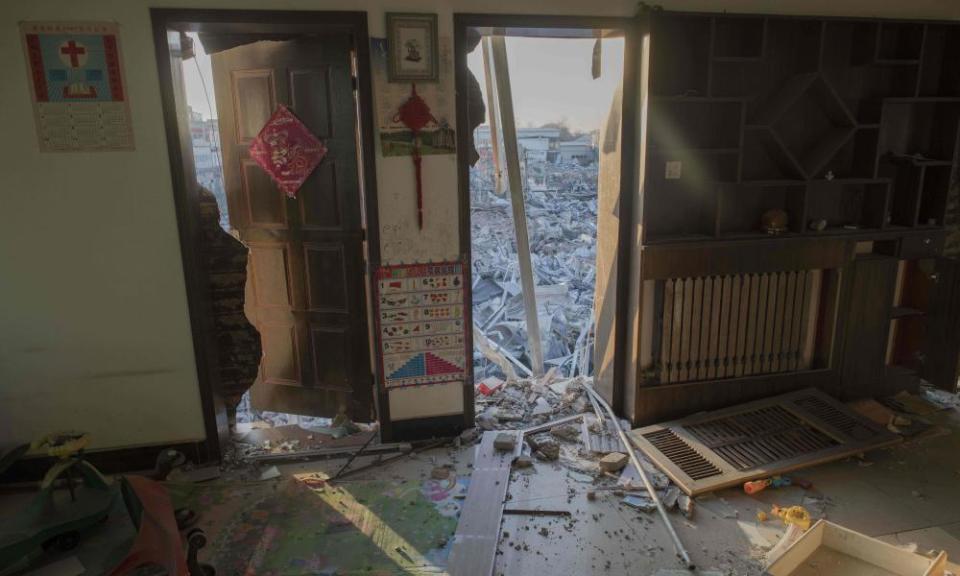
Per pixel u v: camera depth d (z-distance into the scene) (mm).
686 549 2377
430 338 3098
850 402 3500
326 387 3316
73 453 2209
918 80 3156
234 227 3170
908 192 3369
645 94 2904
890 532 2465
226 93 3006
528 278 3994
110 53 2564
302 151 2967
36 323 2793
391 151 2846
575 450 3080
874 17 3041
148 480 2203
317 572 2283
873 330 3445
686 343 3205
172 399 2965
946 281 3363
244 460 3055
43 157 2623
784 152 3086
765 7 2986
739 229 3299
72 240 2725
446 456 3078
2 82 2535
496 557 2352
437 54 2775
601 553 2369
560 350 4633
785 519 2482
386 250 2959
